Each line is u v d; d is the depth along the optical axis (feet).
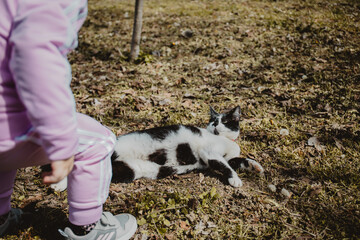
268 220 7.59
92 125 5.30
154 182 9.33
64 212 7.83
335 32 21.99
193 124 12.59
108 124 12.62
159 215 7.70
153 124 12.57
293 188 8.77
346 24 23.67
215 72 17.26
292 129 11.71
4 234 6.85
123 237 6.54
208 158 9.77
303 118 12.41
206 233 7.22
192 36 22.91
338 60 17.48
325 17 26.08
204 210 7.95
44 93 3.70
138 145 9.70
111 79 17.07
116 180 9.35
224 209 8.04
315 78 15.29
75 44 4.39
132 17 29.66
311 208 7.95
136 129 12.23
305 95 14.16
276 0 32.76
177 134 10.11
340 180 8.79
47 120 3.81
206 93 15.11
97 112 13.44
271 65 17.56
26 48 3.54
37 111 3.75
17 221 6.96
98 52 21.42
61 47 3.90
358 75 15.42
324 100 13.47
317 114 12.50
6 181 5.78
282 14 27.48
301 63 17.54
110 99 14.71
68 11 4.04
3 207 6.08
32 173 9.44
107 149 5.42
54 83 3.74
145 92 15.40
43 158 4.82
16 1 3.84
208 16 27.86
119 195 8.57
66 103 3.94
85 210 5.61
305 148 10.58
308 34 21.85
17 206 8.03
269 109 13.34
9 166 4.64
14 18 3.77
